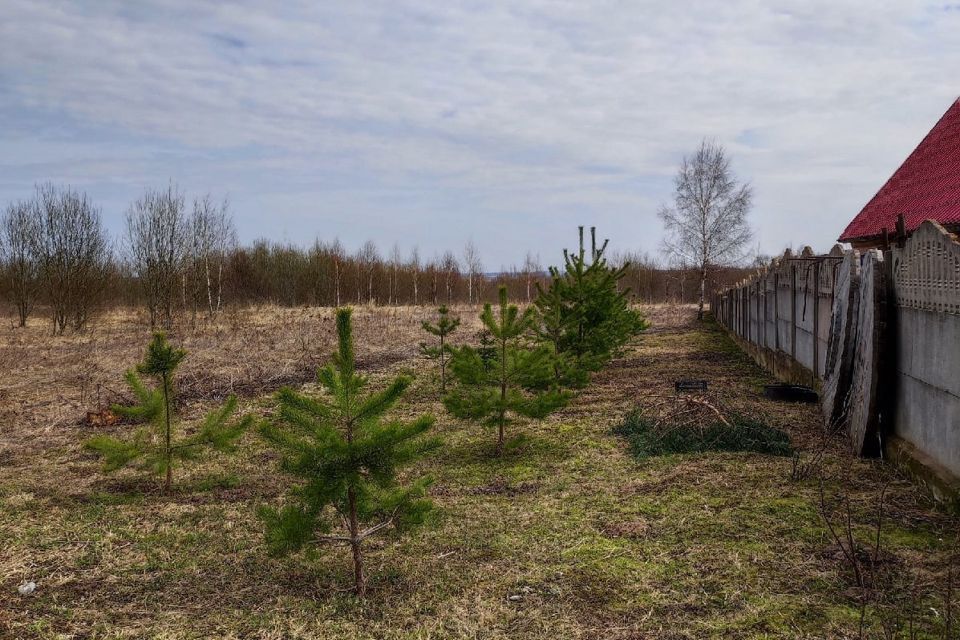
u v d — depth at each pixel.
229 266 42.66
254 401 11.93
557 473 7.43
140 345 19.34
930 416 6.20
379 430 4.46
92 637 4.21
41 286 26.42
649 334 24.19
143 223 25.48
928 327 6.21
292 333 21.11
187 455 7.37
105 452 6.94
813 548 5.05
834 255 9.38
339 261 45.25
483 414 8.16
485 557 5.28
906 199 13.39
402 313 30.59
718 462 7.41
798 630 3.95
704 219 31.47
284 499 6.91
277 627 4.30
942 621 3.94
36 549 5.68
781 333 13.84
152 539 5.88
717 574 4.73
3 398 12.29
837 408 8.27
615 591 4.59
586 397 11.91
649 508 6.12
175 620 4.43
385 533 5.86
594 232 12.35
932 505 5.75
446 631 4.19
